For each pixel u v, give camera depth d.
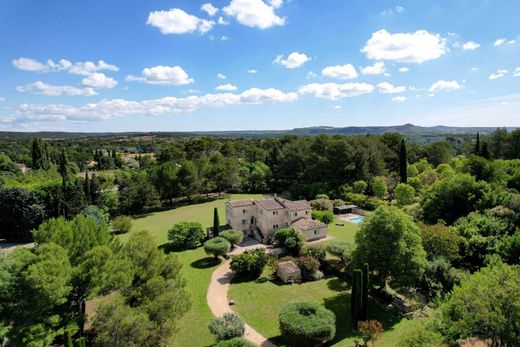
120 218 70.75
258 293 41.06
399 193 78.88
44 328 23.39
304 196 93.88
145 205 88.31
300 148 112.81
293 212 62.16
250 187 114.69
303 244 52.06
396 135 117.50
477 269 41.03
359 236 39.78
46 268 22.95
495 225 44.16
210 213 85.56
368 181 94.12
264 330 32.97
